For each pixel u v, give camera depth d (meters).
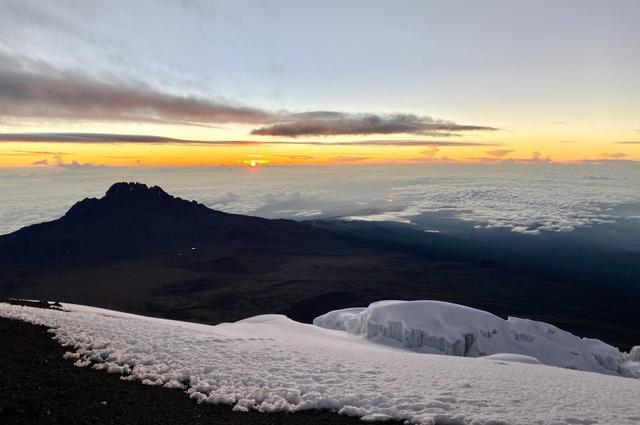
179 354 20.17
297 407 15.22
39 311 27.86
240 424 13.61
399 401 16.53
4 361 15.99
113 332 22.78
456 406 16.47
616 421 16.05
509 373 24.98
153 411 13.91
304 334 73.75
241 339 28.08
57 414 12.87
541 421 15.28
